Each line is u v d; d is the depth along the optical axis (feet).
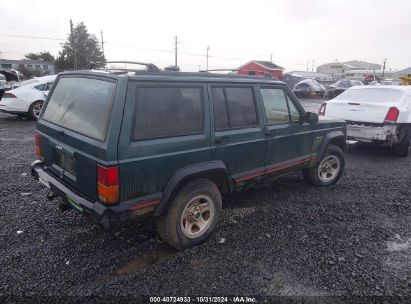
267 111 13.66
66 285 9.35
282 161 14.61
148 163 9.70
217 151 11.59
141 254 11.03
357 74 240.94
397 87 25.34
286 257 11.06
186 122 10.74
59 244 11.43
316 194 16.97
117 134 9.04
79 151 9.91
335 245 11.93
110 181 8.99
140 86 9.61
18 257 10.57
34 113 37.91
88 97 10.36
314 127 16.05
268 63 176.04
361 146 29.60
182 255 11.03
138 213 9.86
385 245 12.05
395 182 19.29
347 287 9.61
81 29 256.93
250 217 14.05
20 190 16.19
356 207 15.43
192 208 11.35
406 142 24.81
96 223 9.36
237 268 10.37
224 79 12.05
